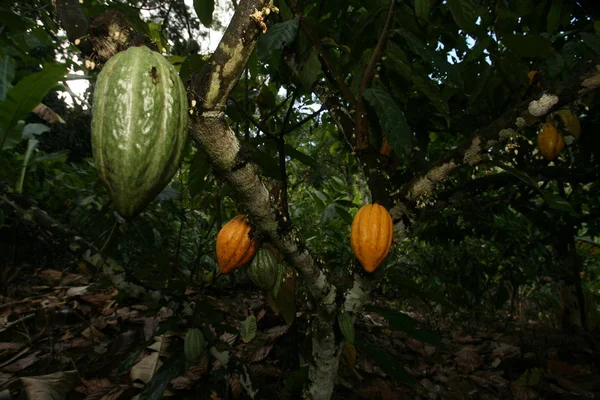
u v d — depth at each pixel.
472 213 3.14
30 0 2.19
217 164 0.88
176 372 1.44
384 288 4.16
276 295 1.30
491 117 2.28
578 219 3.16
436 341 1.47
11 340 2.50
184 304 1.63
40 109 2.47
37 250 3.96
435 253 4.40
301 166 4.36
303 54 1.55
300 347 1.80
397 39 1.71
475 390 2.85
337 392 2.36
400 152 1.18
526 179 1.23
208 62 0.73
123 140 0.56
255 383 1.71
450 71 1.33
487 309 4.86
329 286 1.36
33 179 3.66
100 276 1.81
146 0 1.73
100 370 2.08
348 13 2.02
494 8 1.79
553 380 2.94
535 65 1.89
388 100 1.21
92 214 3.15
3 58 1.97
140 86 0.58
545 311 5.73
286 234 1.14
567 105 1.11
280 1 1.60
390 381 2.70
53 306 2.85
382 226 1.22
